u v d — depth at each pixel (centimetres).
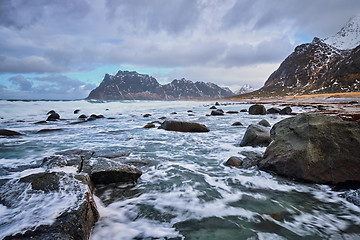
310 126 454
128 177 400
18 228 205
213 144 762
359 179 367
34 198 258
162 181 418
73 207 242
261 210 304
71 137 926
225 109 3150
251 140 702
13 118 1633
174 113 2242
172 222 275
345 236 244
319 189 371
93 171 382
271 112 2089
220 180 422
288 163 423
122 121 1570
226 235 245
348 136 412
